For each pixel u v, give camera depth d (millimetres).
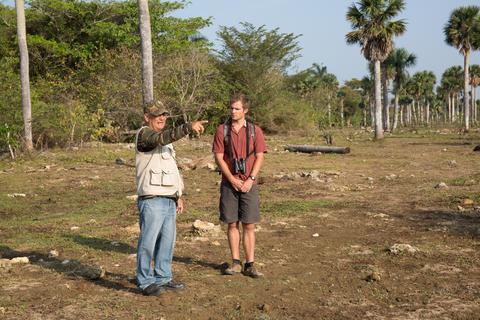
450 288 5125
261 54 37969
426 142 31703
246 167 5422
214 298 4859
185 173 15273
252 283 5320
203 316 4430
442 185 11711
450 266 5887
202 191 11922
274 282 5352
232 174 5457
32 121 21594
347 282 5367
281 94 39719
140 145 4750
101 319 4344
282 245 6957
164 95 30062
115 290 5098
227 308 4613
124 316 4414
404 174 14727
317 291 5090
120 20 34000
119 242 7191
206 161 16594
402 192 11344
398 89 62719
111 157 19578
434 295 4930
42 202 10828
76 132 23250
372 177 14109
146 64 17328
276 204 10008
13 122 20984
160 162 4840
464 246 6750
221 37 38250
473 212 8938
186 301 4777
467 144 28906
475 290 5051
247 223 5520
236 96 5418
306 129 39906
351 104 96875
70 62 32938
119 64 29578
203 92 32281
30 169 16484
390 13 32125
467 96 47000
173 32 32719
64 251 6734
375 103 33938
